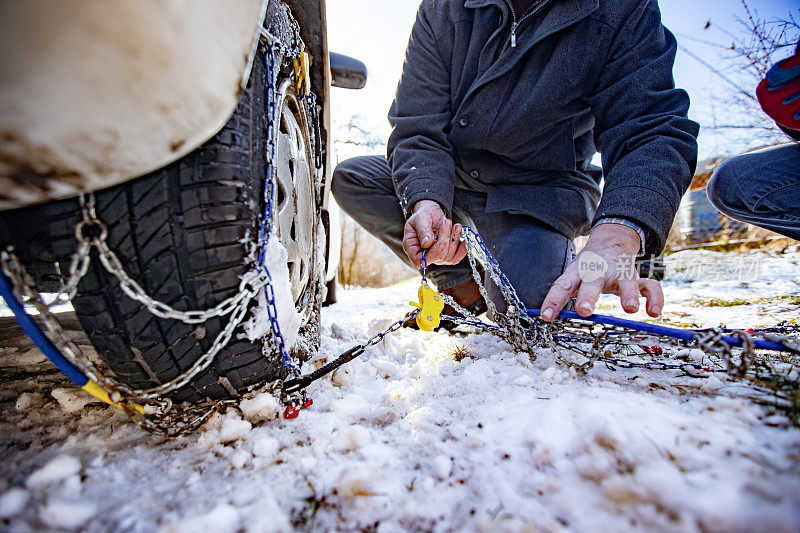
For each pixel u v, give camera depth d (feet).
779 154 5.17
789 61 3.55
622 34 4.92
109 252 2.29
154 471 2.52
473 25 5.70
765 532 1.62
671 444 2.18
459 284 5.95
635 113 4.55
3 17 1.69
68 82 1.83
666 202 3.75
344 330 5.99
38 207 2.22
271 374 3.04
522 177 5.95
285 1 3.75
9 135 1.85
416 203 5.24
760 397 2.72
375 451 2.55
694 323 6.08
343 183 7.08
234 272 2.55
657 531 1.74
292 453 2.63
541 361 3.98
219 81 2.26
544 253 5.32
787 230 5.49
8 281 2.27
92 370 2.46
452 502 2.11
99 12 1.76
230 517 2.00
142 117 2.02
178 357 2.59
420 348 4.99
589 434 2.29
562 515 1.92
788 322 5.38
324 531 2.03
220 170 2.41
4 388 3.71
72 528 1.99
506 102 5.48
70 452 2.69
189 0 1.99
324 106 5.03
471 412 3.04
